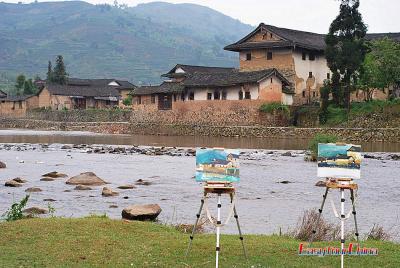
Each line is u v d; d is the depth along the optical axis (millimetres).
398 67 66000
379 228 17453
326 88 69500
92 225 15688
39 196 25609
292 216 21172
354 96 77312
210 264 12562
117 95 130250
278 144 61938
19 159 44812
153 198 25531
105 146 59938
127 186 28734
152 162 43000
